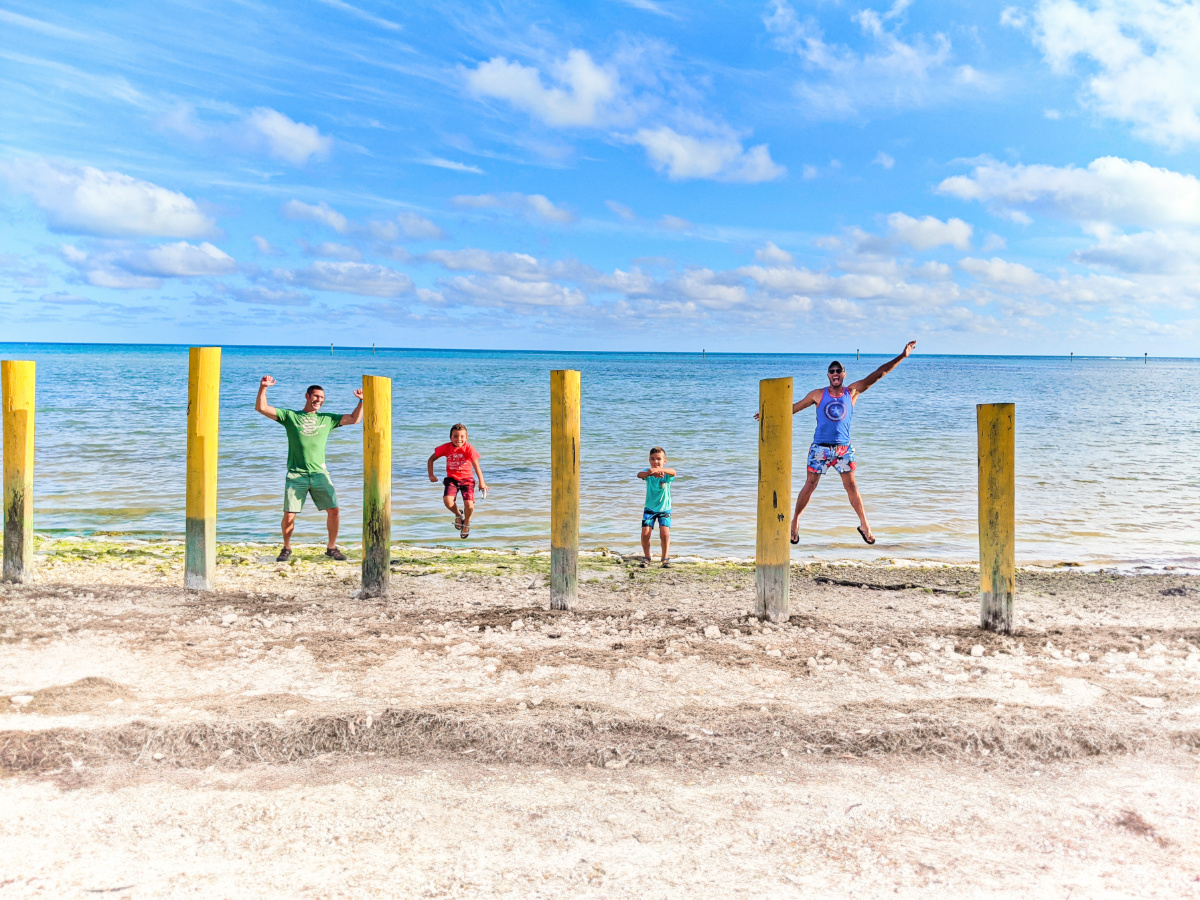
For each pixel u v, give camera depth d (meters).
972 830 3.21
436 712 4.15
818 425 8.77
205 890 2.73
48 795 3.36
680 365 139.38
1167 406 40.09
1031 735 3.96
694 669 4.96
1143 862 2.98
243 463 16.41
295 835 3.10
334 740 3.92
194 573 6.71
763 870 2.91
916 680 4.82
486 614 6.21
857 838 3.14
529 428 24.59
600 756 3.79
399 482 14.98
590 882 2.82
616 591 7.37
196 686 4.58
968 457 18.73
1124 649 5.45
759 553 6.15
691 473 16.11
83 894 2.69
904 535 10.84
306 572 7.97
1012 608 5.82
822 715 4.23
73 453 17.64
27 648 5.09
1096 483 15.30
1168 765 3.77
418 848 3.02
